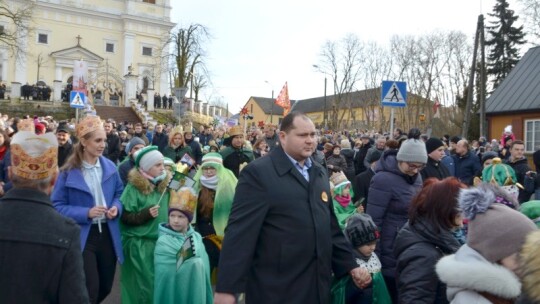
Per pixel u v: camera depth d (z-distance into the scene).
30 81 56.47
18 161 2.75
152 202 5.38
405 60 65.38
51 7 57.12
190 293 4.77
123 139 16.92
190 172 8.45
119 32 61.31
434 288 3.12
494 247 2.44
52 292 2.69
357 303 4.26
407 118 63.81
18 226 2.67
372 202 4.86
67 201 4.87
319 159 7.83
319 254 3.47
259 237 3.47
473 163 9.83
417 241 3.28
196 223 6.43
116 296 6.85
